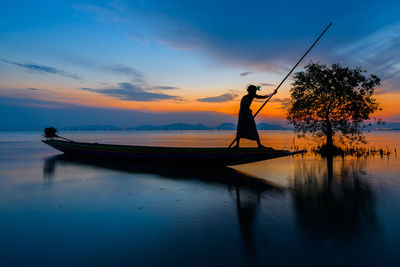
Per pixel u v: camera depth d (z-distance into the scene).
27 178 7.79
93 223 4.06
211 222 4.07
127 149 10.74
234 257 2.97
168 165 9.80
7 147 20.95
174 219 4.21
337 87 13.55
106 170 9.11
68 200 5.40
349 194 5.74
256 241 3.38
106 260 2.92
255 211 4.59
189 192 6.00
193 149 8.92
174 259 2.94
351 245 3.24
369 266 2.75
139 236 3.57
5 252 3.12
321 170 9.03
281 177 7.76
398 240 3.37
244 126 7.48
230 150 7.93
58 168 9.67
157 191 6.11
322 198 5.43
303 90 14.80
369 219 4.16
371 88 13.34
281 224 3.96
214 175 8.06
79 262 2.88
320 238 3.45
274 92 6.97
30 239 3.49
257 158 7.48
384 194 5.73
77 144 13.40
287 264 2.81
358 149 15.74
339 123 14.17
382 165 10.16
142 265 2.82
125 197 5.60
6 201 5.34
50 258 2.97
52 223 4.08
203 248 3.20
